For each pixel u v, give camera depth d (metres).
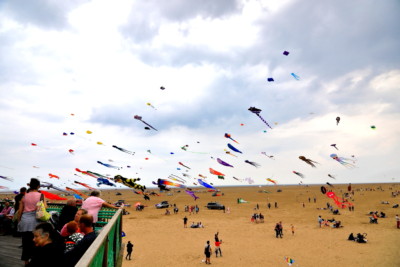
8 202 7.21
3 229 6.23
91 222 3.27
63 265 2.87
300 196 82.75
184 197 87.75
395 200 58.09
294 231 28.33
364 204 52.53
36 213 4.11
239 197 82.62
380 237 23.83
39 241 2.89
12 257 4.60
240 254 19.59
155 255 19.50
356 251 19.39
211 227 31.83
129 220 38.56
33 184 4.34
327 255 18.67
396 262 16.41
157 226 32.88
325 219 35.41
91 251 2.18
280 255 19.09
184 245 22.67
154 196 96.62
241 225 33.03
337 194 82.31
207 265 17.08
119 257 5.39
